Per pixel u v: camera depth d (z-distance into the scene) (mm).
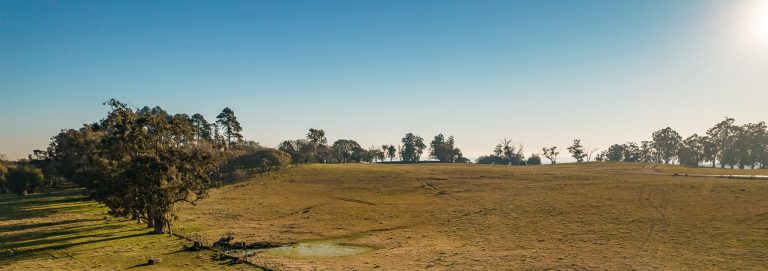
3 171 135375
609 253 44500
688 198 72438
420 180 117125
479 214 71000
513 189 97250
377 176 125625
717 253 42219
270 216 74188
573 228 57656
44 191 122688
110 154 58719
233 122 186750
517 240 52594
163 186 54031
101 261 42375
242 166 135750
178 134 61250
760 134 173375
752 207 61406
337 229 62625
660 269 38125
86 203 93188
